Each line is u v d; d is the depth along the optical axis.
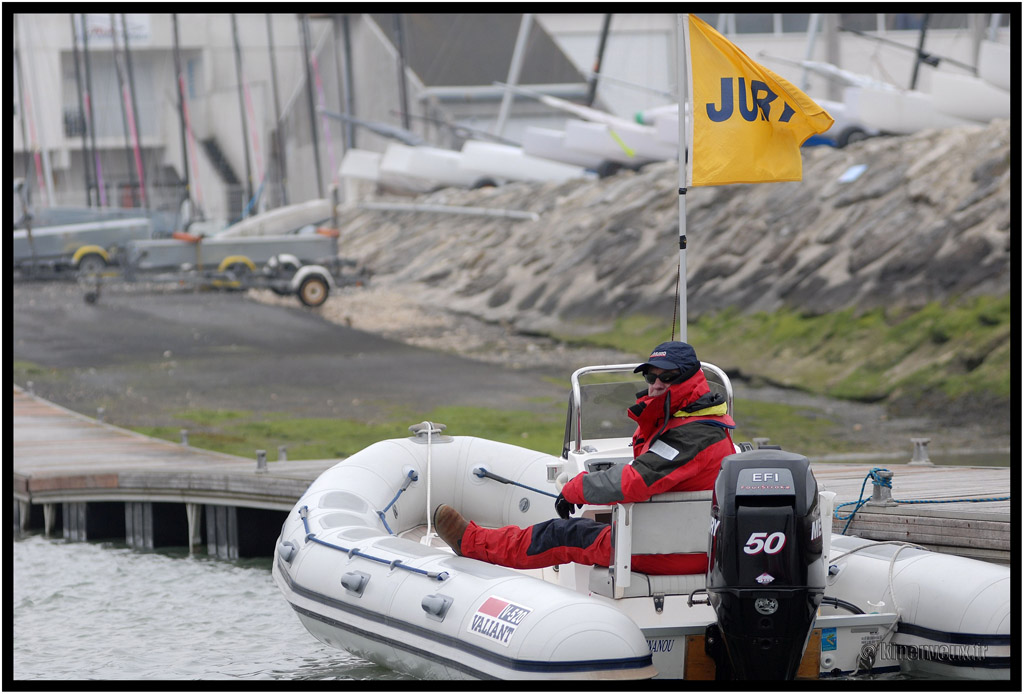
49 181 145.12
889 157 102.50
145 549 45.12
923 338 80.56
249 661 26.02
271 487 40.41
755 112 25.67
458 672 19.61
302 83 165.62
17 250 117.06
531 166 138.75
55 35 152.38
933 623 20.39
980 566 20.98
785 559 17.33
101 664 26.06
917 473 40.03
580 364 90.19
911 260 88.38
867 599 21.64
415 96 166.00
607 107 161.62
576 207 122.62
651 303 100.75
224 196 160.38
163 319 105.81
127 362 90.88
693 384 18.94
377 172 149.00
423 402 77.62
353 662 25.39
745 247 101.56
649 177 121.06
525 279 112.25
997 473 39.47
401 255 129.62
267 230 139.25
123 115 151.50
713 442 18.77
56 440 62.41
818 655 20.16
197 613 31.84
